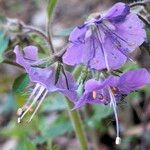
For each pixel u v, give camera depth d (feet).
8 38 0.44
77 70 0.41
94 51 0.35
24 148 0.52
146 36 0.37
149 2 0.40
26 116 0.47
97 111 0.51
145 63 0.62
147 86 0.58
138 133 0.60
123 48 0.35
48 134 0.51
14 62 0.43
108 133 0.60
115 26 0.35
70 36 0.33
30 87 0.39
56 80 0.35
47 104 0.52
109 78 0.32
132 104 0.62
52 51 0.42
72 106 0.44
